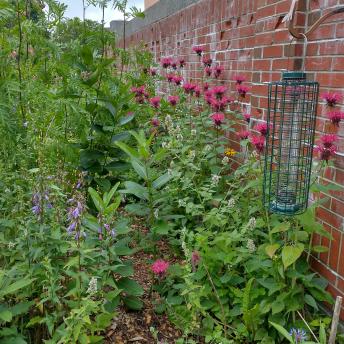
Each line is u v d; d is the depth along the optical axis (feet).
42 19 11.09
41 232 6.92
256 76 11.00
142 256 10.59
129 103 14.96
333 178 8.20
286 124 8.48
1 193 8.38
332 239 7.71
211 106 13.46
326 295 7.88
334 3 8.05
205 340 7.43
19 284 6.21
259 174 8.98
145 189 9.53
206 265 8.31
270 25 10.09
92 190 7.75
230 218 9.72
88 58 11.28
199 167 11.57
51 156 9.32
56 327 7.06
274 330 7.80
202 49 15.90
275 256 7.77
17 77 10.84
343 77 7.84
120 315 8.42
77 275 6.53
